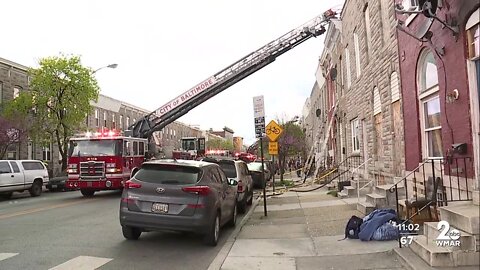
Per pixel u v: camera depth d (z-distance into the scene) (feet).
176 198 27.12
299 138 143.95
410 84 32.12
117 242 28.37
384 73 39.96
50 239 29.22
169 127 213.66
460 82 23.18
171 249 26.55
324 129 101.71
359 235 26.66
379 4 41.24
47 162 111.34
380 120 43.88
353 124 60.13
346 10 62.85
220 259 23.57
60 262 22.85
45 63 89.35
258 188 78.02
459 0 22.53
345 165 66.33
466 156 22.91
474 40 21.88
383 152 41.63
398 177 35.35
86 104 92.79
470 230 19.04
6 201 60.18
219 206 29.63
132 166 66.74
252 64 83.15
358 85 53.93
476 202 21.65
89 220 38.06
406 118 33.50
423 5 23.98
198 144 123.34
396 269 20.33
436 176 27.78
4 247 26.55
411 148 32.48
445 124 25.32
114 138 63.21
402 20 33.01
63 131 94.89
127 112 163.94
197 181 27.84
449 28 23.41
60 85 89.51
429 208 26.71
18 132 81.35
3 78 95.76
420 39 27.53
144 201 27.45
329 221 34.27
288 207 45.29
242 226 34.76
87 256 24.25
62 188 79.87
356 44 56.24
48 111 91.15
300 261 22.72
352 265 21.38
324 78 99.45
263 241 28.22
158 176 28.30
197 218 26.78
